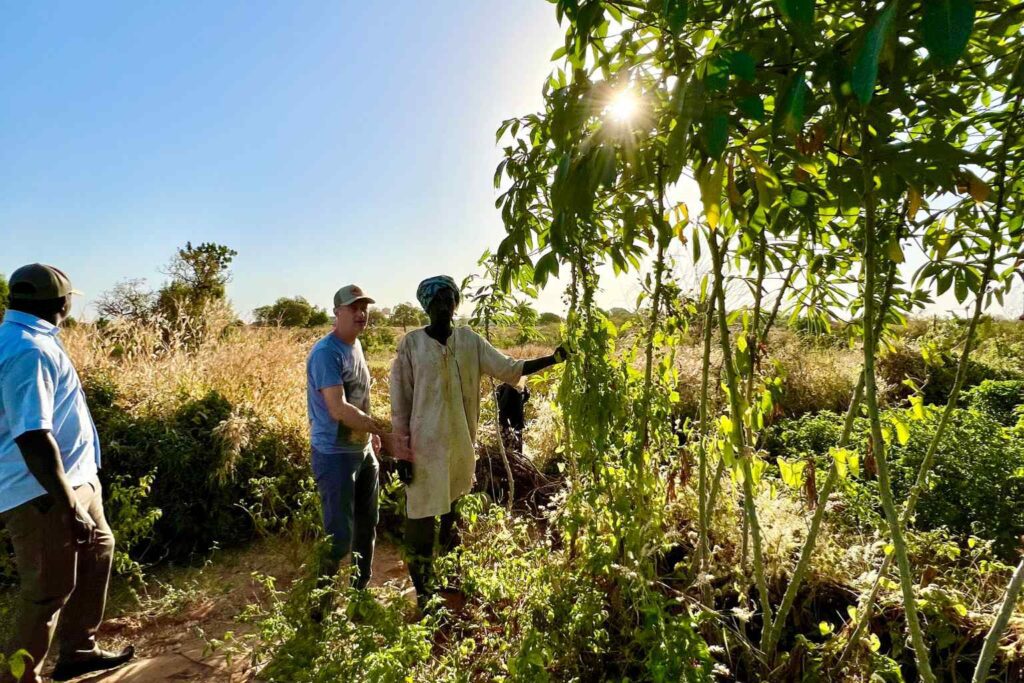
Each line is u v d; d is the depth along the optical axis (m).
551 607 1.89
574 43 1.36
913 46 1.03
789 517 2.37
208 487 3.91
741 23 1.06
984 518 3.08
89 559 2.46
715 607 2.15
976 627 1.95
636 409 2.07
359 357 2.99
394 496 3.95
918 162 1.19
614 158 1.03
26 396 2.03
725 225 1.60
